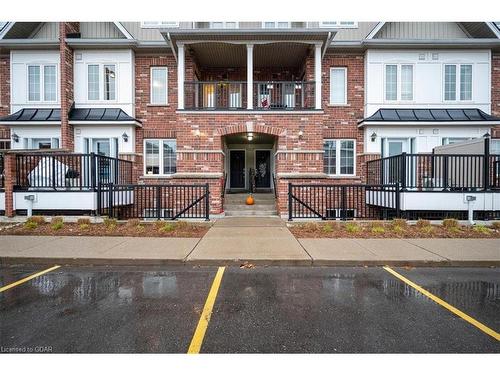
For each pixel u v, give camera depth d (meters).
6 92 13.18
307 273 4.96
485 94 12.84
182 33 10.45
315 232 7.64
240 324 3.27
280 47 11.53
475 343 2.92
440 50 12.80
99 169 9.42
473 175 9.47
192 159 10.68
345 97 13.08
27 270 5.11
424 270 5.13
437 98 12.82
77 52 12.75
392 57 12.77
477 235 7.29
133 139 12.68
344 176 12.61
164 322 3.31
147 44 12.59
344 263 5.36
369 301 3.86
